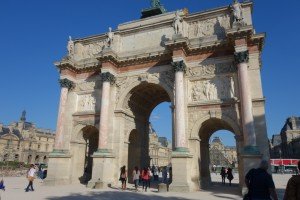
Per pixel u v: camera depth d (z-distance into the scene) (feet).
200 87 98.22
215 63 97.96
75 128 114.11
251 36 91.71
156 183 122.93
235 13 95.66
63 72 117.08
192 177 90.07
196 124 94.58
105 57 107.65
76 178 110.83
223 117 91.35
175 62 96.99
